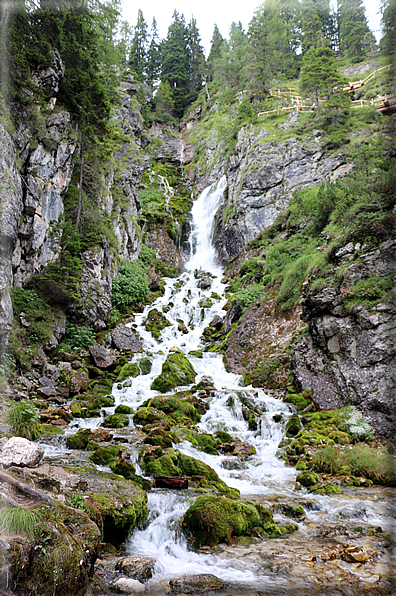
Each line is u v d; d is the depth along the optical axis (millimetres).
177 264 30625
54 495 4652
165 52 61375
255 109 36344
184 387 14461
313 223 19031
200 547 5441
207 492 6867
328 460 8680
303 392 12375
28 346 13211
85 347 15844
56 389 12805
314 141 27703
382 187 13250
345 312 11969
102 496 5570
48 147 14750
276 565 4887
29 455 5047
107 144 21484
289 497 7199
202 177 40875
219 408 12352
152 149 45938
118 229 23062
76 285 15453
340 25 40906
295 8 41906
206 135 45625
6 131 11789
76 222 17906
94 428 10680
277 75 42844
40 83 14555
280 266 18953
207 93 55094
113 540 5379
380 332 10773
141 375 15477
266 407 12242
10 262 11352
